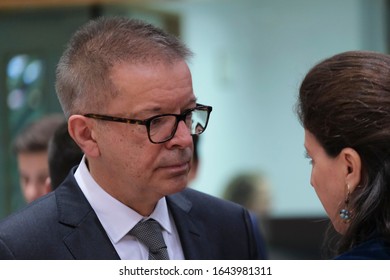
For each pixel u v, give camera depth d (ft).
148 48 10.30
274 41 30.53
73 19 29.76
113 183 10.92
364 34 29.96
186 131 10.41
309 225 29.63
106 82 10.34
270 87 30.50
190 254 11.65
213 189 30.42
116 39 10.45
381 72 9.84
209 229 12.19
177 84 10.27
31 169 17.83
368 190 9.83
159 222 11.41
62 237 10.77
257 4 30.76
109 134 10.46
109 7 29.60
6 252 10.43
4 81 30.50
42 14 30.19
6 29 30.68
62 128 13.56
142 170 10.43
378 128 9.68
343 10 29.96
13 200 30.27
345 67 10.00
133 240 11.20
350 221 10.16
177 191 10.61
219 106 30.50
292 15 30.35
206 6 30.17
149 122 10.21
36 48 30.32
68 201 11.07
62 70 10.98
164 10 29.91
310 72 10.34
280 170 30.35
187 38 30.14
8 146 30.37
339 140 9.93
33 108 30.27
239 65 30.73
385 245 9.90
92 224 10.96
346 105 9.82
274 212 30.12
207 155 30.32
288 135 30.22
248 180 30.40
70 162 13.46
